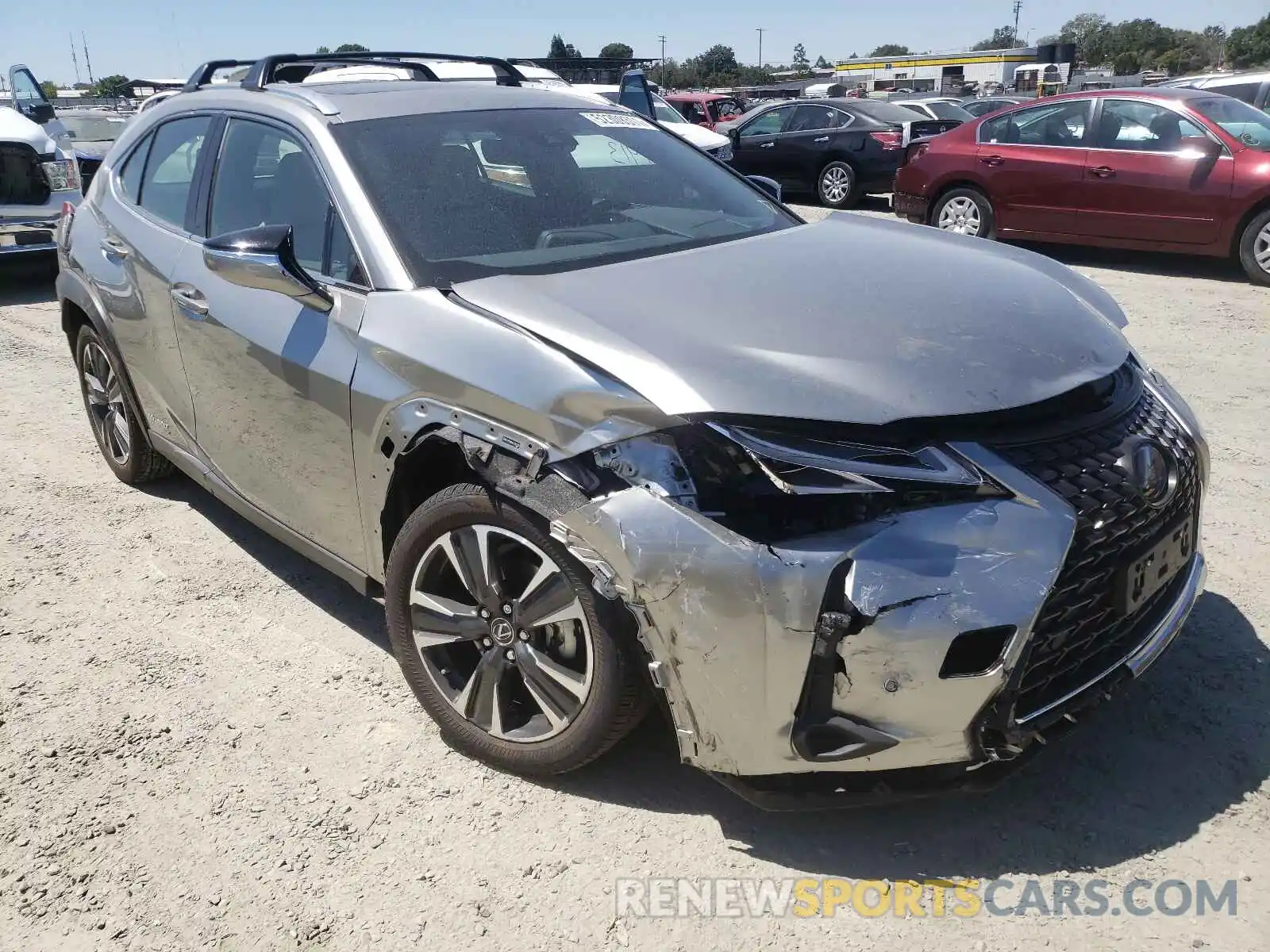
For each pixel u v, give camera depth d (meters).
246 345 3.32
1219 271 9.47
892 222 3.71
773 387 2.26
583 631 2.51
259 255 2.94
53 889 2.46
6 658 3.44
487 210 3.18
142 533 4.38
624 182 3.59
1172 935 2.22
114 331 4.31
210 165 3.80
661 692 2.37
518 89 3.96
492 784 2.77
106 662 3.40
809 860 2.48
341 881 2.46
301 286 2.97
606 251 3.14
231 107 3.80
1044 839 2.51
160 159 4.22
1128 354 2.78
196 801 2.74
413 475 2.88
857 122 14.37
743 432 2.21
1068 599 2.25
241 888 2.45
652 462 2.27
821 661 2.16
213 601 3.80
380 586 3.16
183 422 3.99
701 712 2.29
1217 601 3.53
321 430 3.05
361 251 3.00
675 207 3.54
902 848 2.50
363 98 3.52
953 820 2.58
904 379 2.31
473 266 2.96
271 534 3.60
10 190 9.42
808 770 2.24
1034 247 11.11
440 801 2.71
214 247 3.03
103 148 15.80
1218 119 9.09
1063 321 2.69
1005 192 10.23
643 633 2.29
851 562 2.12
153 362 4.06
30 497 4.79
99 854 2.56
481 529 2.61
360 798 2.73
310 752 2.92
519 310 2.63
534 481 2.42
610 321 2.52
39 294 9.60
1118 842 2.49
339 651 3.44
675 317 2.54
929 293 2.73
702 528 2.20
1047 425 2.36
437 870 2.48
